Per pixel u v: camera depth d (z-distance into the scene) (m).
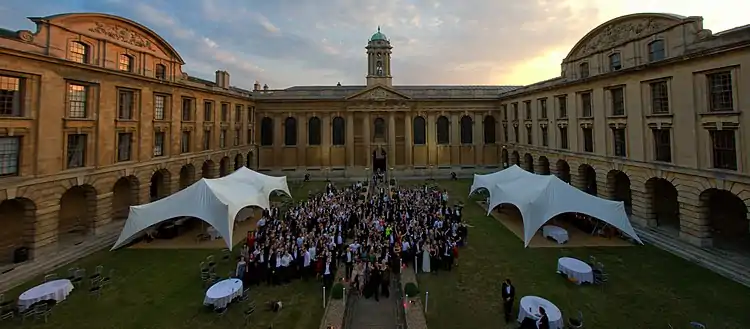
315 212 29.73
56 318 16.03
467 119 61.12
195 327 15.38
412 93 61.47
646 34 28.09
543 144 45.03
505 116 57.91
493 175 36.09
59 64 24.39
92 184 26.86
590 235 27.75
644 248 24.69
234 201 26.52
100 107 27.61
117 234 27.98
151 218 24.97
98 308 16.94
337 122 60.41
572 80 37.22
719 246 23.61
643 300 17.41
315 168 59.19
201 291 18.73
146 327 15.36
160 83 34.06
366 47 61.72
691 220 24.30
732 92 21.58
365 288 18.23
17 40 21.83
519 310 15.47
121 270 21.44
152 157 33.31
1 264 21.80
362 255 20.42
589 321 15.62
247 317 16.06
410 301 17.48
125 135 30.66
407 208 30.72
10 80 21.84
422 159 60.62
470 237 27.53
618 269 21.08
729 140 22.12
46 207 23.55
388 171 58.69
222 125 47.06
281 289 18.88
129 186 33.53
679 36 25.12
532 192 26.55
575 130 37.41
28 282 19.88
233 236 28.22
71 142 25.94
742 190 21.05
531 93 47.25
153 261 22.95
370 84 60.91
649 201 28.27
